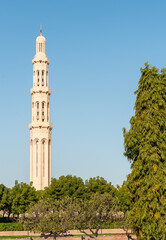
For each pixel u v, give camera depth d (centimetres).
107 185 10431
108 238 6656
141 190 3575
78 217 5453
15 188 10169
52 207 5716
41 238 6588
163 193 3462
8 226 7931
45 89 16500
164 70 3866
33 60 16975
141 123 3759
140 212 3534
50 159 16325
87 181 10556
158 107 3731
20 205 9819
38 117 16350
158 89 3762
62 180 10275
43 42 17250
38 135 16025
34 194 10281
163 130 3681
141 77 3947
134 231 3691
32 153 16200
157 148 3612
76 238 6631
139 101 3878
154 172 3556
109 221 5778
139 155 3697
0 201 9762
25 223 5653
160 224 3372
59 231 5484
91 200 5744
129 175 3819
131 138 3800
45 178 15825
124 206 8325
